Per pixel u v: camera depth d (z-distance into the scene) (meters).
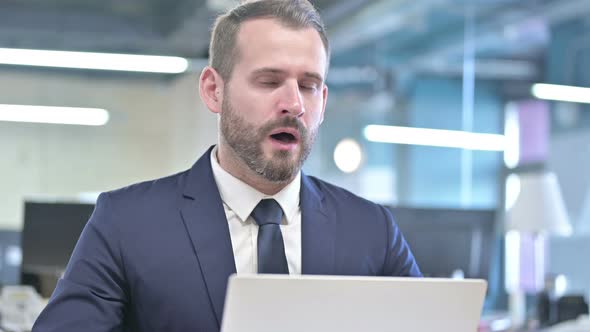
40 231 2.72
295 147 1.24
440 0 5.61
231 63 1.26
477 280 1.07
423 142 7.34
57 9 6.81
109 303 1.24
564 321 3.29
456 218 2.98
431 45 6.62
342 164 7.46
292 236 1.34
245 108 1.23
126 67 7.40
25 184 8.38
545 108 6.52
